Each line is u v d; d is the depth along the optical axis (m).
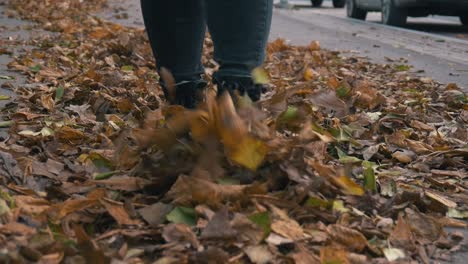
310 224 2.01
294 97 3.71
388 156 2.95
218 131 2.10
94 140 2.91
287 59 6.30
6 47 6.42
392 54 7.64
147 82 4.43
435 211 2.33
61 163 2.48
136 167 2.28
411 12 12.20
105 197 2.02
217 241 1.82
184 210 2.02
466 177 2.71
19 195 2.16
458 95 4.49
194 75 2.62
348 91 3.76
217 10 2.30
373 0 13.13
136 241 1.88
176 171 2.20
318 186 2.11
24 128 3.13
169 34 2.53
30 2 11.16
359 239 1.92
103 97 3.65
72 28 7.85
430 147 3.04
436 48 8.47
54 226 1.90
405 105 4.11
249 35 2.31
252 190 2.05
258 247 1.79
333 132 2.94
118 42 5.75
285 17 13.52
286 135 2.82
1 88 4.41
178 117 2.21
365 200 2.23
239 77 2.30
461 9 11.67
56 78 4.65
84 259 1.67
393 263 1.86
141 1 2.56
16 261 1.62
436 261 1.96
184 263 1.71
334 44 8.56
